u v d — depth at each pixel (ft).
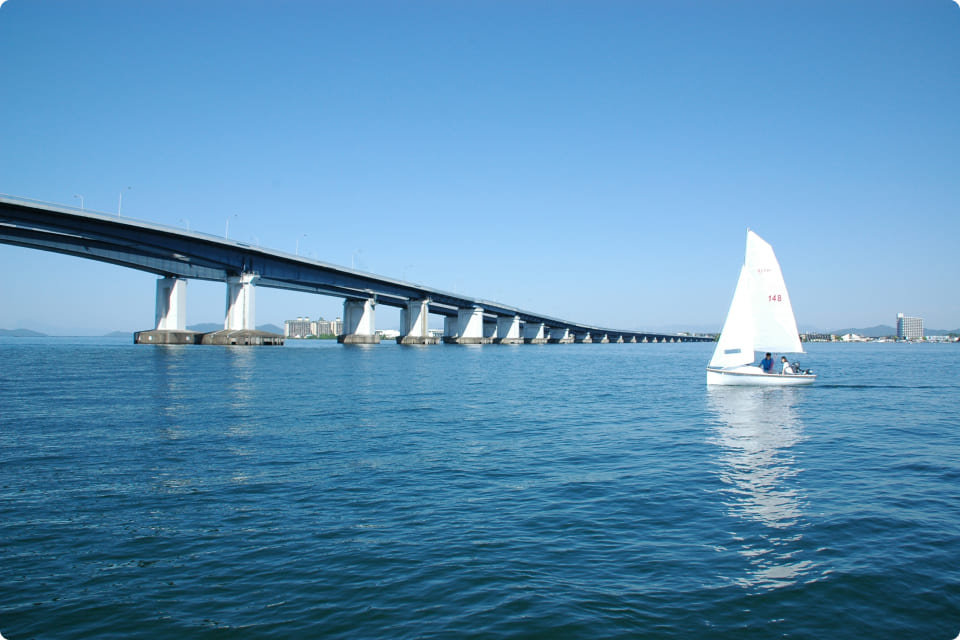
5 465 60.95
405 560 37.29
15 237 301.22
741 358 160.25
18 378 165.17
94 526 43.19
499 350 554.05
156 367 214.07
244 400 117.39
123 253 371.15
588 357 419.54
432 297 635.66
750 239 161.89
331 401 117.91
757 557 38.24
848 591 33.53
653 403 124.26
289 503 48.75
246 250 388.16
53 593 33.01
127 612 30.96
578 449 72.49
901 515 46.91
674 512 47.24
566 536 41.73
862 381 189.98
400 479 56.70
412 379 181.16
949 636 29.14
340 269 462.60
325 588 33.50
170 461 63.05
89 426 84.74
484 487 54.24
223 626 29.58
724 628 29.55
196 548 39.17
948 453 71.87
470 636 28.55
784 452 71.92
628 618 30.35
